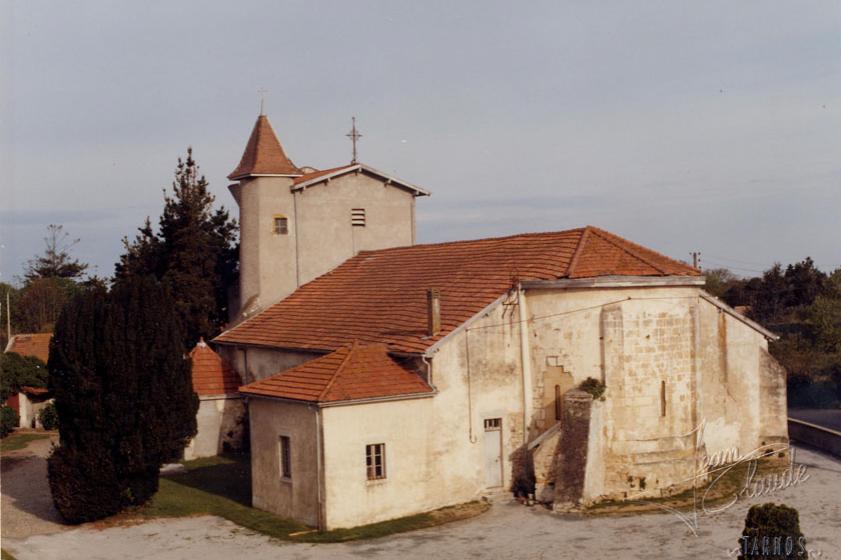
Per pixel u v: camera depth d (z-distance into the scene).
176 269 50.25
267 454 29.77
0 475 36.84
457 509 29.42
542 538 25.64
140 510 29.86
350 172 47.00
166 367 29.03
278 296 45.59
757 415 35.69
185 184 51.88
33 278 91.62
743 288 86.62
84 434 28.44
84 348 28.22
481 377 30.80
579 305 30.55
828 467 34.34
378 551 24.94
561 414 30.72
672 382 30.77
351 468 27.75
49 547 25.98
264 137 46.62
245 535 27.03
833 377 56.78
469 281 34.12
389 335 32.41
